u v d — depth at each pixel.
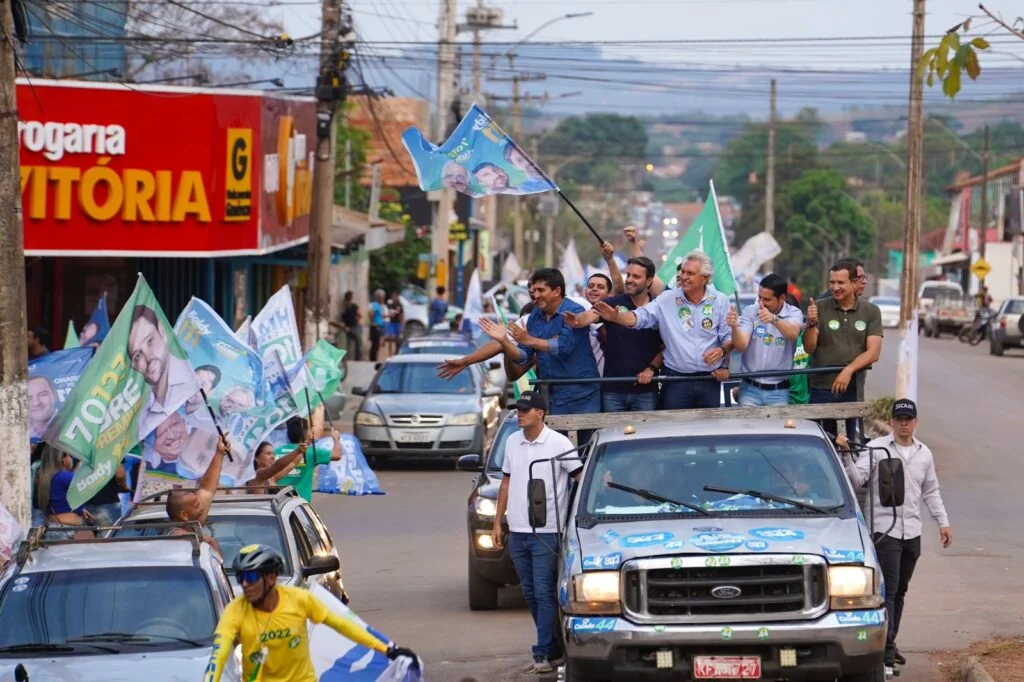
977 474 30.97
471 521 18.64
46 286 38.47
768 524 12.70
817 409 14.52
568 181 194.00
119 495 19.11
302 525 15.61
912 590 19.20
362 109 99.00
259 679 10.52
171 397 16.69
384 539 25.02
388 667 11.59
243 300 44.25
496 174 16.56
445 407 34.72
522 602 19.69
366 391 36.38
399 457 34.91
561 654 14.36
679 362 15.24
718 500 13.24
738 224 174.00
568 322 14.98
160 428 18.31
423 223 95.62
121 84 32.50
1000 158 189.88
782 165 172.50
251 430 18.61
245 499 15.37
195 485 18.08
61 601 12.43
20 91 31.19
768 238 46.50
